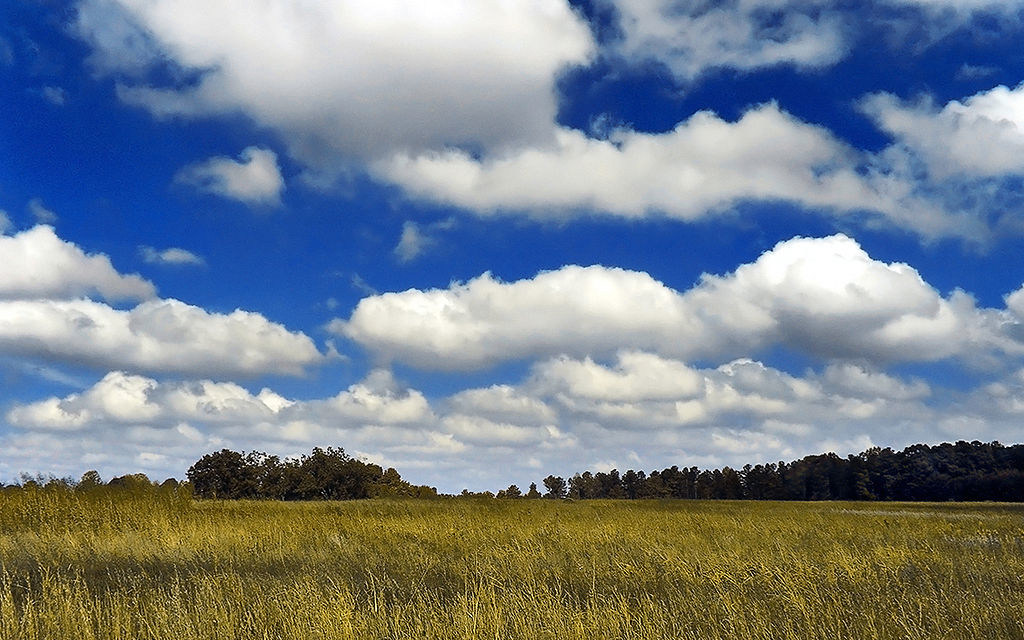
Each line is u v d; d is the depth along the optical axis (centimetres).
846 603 983
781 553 1466
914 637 830
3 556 1396
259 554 1528
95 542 1595
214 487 6450
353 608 925
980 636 837
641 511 2980
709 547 1577
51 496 2081
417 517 2295
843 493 11575
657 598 1076
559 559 1472
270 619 895
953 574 1202
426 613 913
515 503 3716
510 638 833
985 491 10381
